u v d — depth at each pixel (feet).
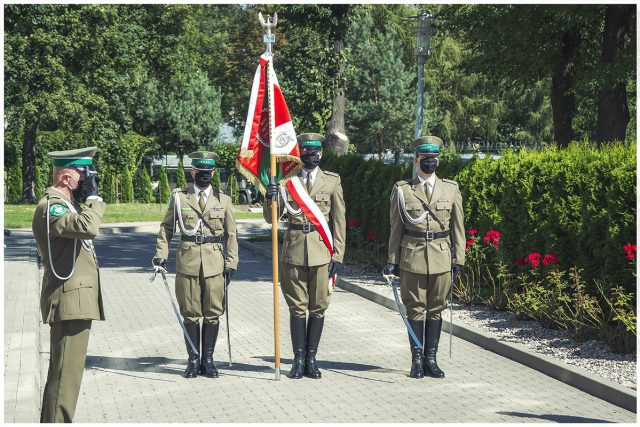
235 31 183.62
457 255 28.81
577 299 32.91
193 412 23.93
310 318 28.53
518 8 60.29
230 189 140.87
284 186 28.76
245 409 24.22
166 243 28.86
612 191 32.07
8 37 108.47
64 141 140.77
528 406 24.44
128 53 124.16
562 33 68.49
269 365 29.78
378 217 57.26
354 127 151.84
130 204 133.80
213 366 28.25
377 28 164.86
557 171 36.88
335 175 29.22
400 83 151.53
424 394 25.81
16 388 24.88
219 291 28.40
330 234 28.63
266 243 72.90
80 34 114.83
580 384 26.27
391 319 38.50
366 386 26.81
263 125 29.45
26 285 46.62
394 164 58.29
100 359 30.58
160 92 156.87
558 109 71.61
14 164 139.85
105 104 119.55
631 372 26.50
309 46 85.81
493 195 42.42
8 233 79.71
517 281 39.81
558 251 36.63
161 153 161.99
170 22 135.44
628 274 31.73
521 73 73.77
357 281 48.06
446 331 35.12
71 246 21.59
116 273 54.85
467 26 69.26
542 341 31.27
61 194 21.59
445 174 47.24
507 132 188.75
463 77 176.86
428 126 158.10
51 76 112.06
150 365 29.71
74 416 23.56
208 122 158.71
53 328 21.77
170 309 41.01
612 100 61.46
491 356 30.91
